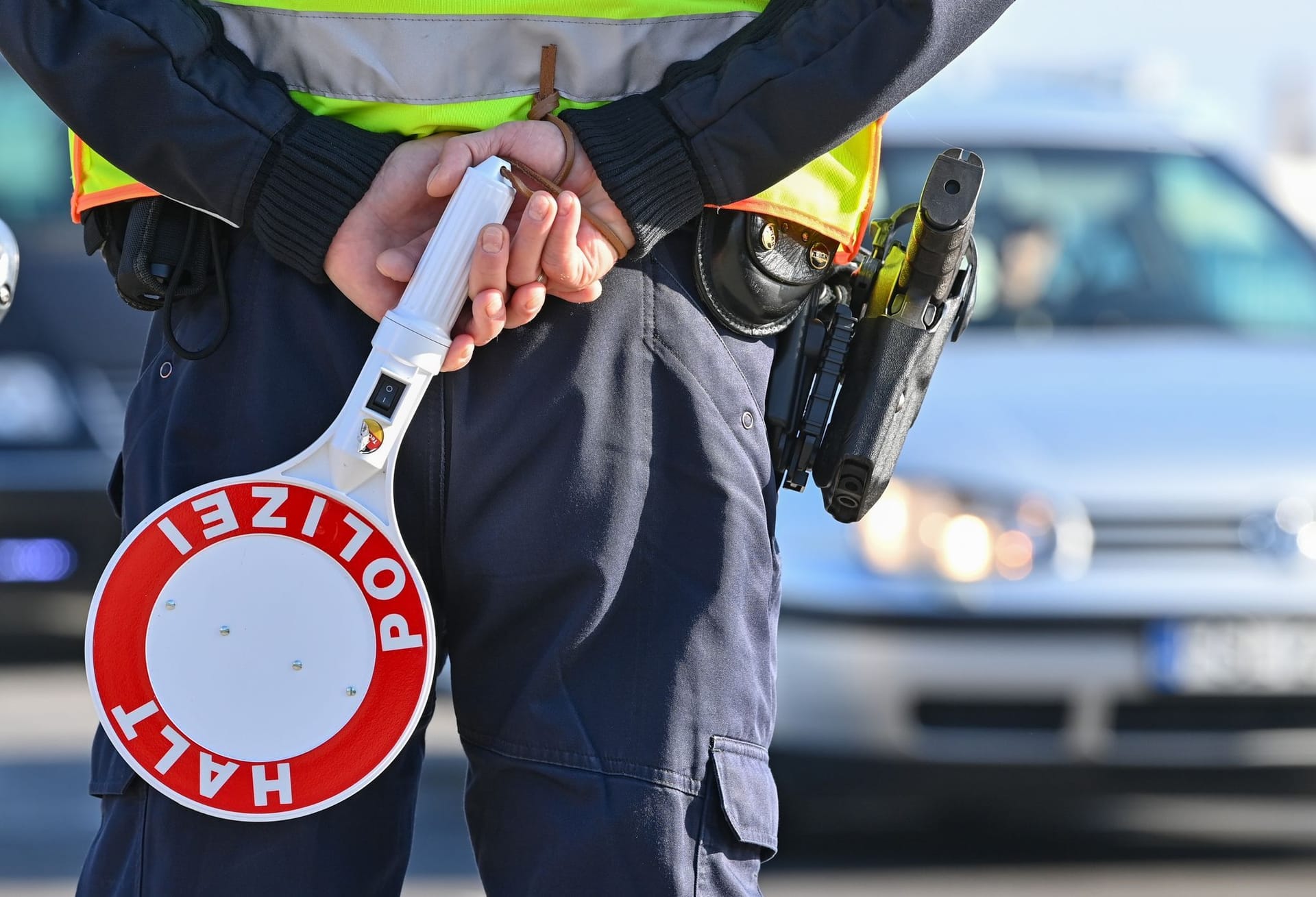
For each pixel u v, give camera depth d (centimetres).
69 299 1398
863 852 936
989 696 859
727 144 362
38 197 1427
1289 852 952
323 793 358
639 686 369
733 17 373
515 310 357
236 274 373
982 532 867
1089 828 995
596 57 370
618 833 362
